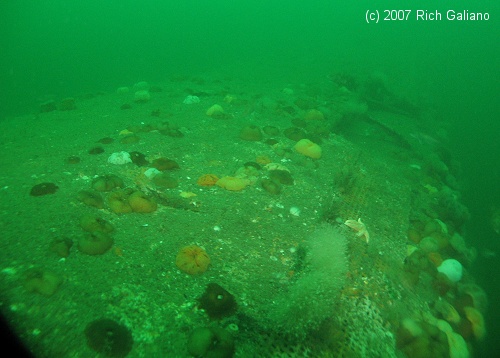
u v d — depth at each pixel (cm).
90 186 100
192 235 88
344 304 78
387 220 114
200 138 139
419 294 90
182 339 64
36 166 109
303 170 126
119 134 137
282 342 68
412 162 185
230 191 106
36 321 62
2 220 83
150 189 102
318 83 272
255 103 186
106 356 59
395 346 75
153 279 74
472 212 179
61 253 75
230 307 71
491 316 103
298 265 86
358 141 207
